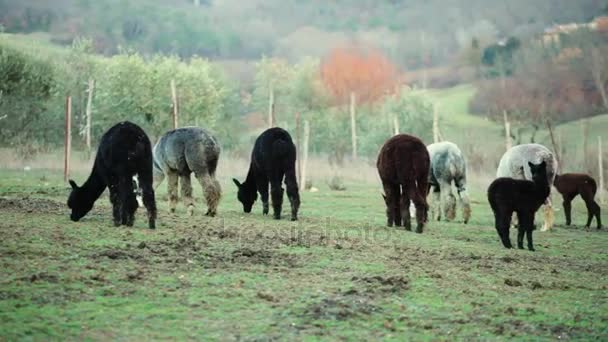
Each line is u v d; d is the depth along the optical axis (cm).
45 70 4116
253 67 8275
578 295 1018
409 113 4569
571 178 1995
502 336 808
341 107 5938
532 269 1204
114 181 1355
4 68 3784
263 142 1675
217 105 4453
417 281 1039
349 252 1230
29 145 3325
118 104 3912
